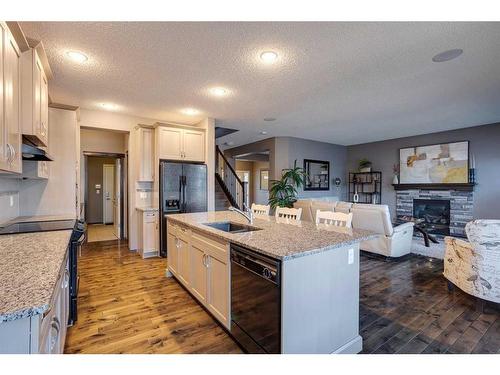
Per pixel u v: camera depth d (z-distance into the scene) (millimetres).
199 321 2332
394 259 4105
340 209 4441
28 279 1036
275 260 1532
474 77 3016
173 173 4402
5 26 1415
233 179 7707
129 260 4188
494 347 1957
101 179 7934
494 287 2395
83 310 2520
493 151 5359
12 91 1546
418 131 6082
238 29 2066
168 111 4391
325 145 7633
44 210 3131
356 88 3344
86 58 2531
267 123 5266
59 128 3205
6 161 1436
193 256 2607
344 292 1840
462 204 5797
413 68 2779
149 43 2270
